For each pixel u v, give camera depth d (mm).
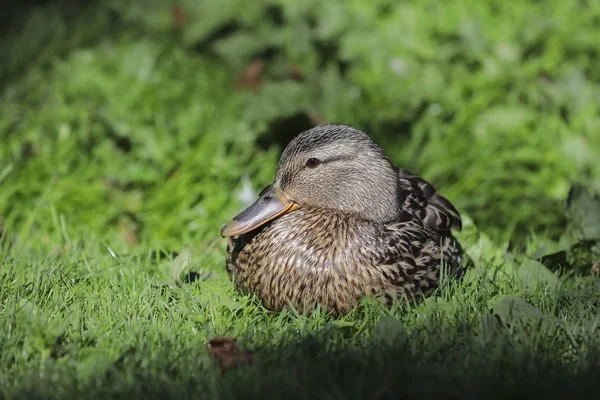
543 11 16141
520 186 12617
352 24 15453
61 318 7648
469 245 9945
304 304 8234
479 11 15953
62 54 16281
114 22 17359
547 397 6379
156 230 11211
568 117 13625
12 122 13469
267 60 15562
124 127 13031
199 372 6699
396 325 7301
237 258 8711
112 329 7461
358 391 6309
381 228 8508
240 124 13242
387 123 13906
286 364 6883
